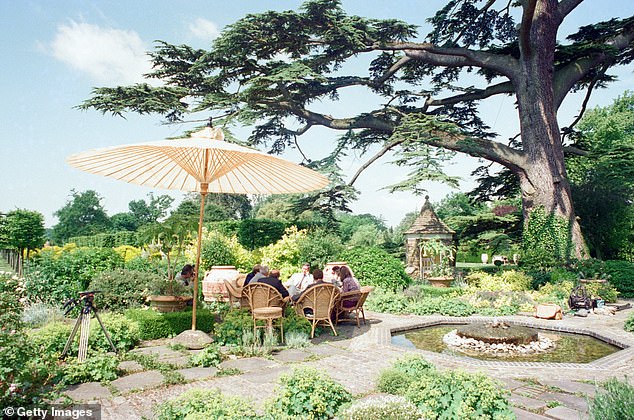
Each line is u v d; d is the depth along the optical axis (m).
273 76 18.42
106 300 9.99
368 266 14.58
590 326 9.81
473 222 26.81
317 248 15.86
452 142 20.56
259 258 17.05
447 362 6.59
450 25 24.02
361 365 6.29
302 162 25.44
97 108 18.83
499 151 21.06
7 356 4.10
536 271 18.22
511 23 24.62
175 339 7.41
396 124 23.50
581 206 23.73
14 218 25.84
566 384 5.41
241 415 3.60
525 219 20.81
